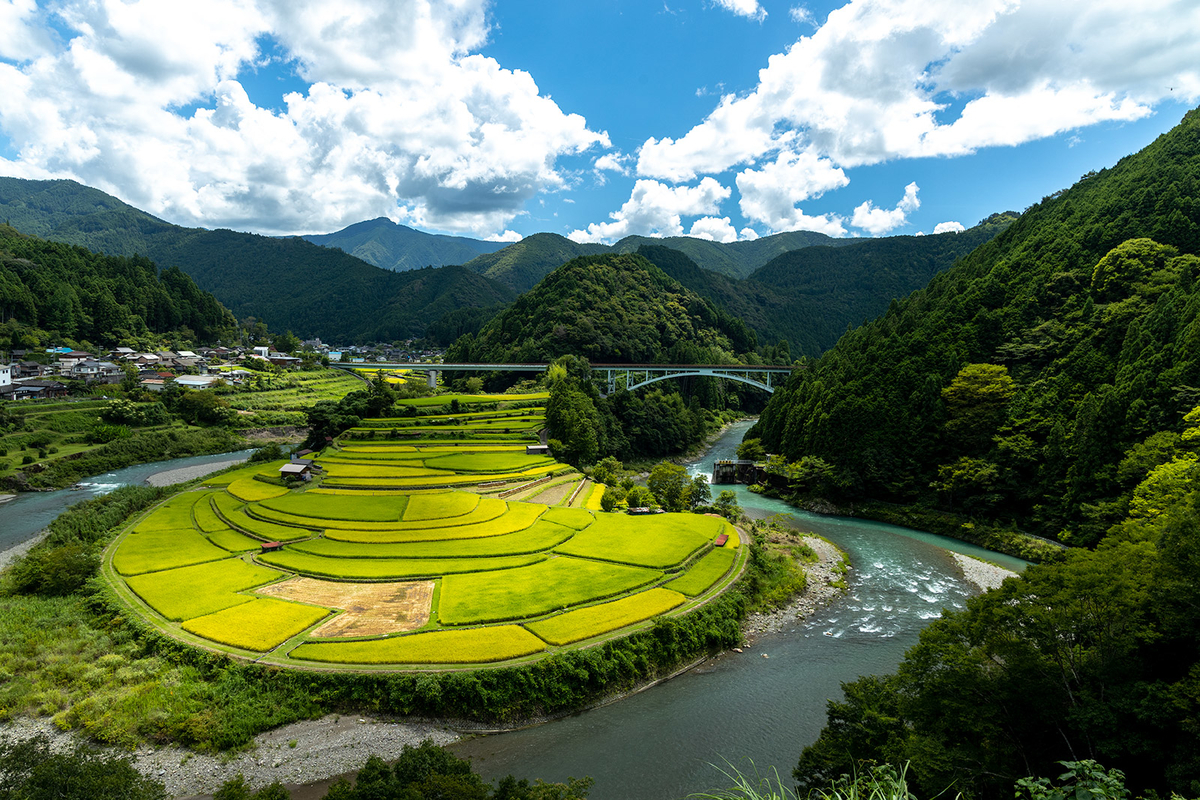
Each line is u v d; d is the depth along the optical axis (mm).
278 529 73875
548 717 42156
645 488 97812
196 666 44281
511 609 52031
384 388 150750
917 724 28625
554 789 26641
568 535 73062
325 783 34750
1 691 41625
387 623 49875
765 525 89188
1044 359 96688
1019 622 27688
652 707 43719
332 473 98938
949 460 96875
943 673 29094
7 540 80438
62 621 51812
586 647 46344
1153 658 26016
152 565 63156
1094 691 25688
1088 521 73688
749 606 60062
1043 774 24125
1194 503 31062
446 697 41188
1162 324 77938
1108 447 74812
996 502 86375
